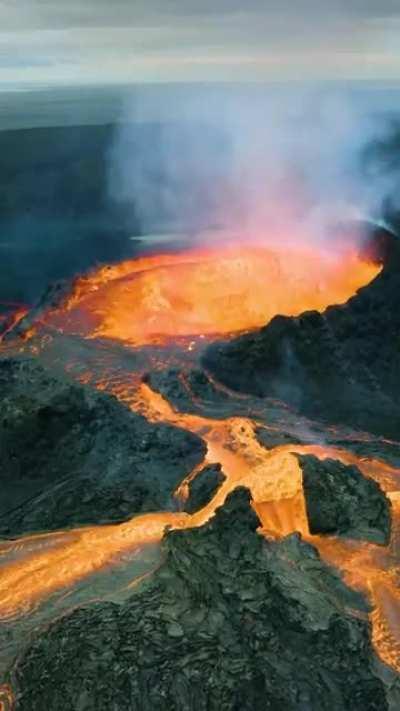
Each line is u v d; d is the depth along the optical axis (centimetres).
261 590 2025
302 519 2761
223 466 3328
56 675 1877
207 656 1853
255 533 2211
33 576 2489
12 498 3372
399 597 2305
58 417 3659
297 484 2825
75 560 2566
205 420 3816
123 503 3170
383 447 3688
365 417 4191
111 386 3997
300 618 1944
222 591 2012
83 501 3197
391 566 2505
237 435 3616
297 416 4062
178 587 2075
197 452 3434
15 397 3778
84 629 1975
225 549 2138
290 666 1847
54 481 3431
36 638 2028
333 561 2495
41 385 3941
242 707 1772
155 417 3756
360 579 2372
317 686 1816
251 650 1872
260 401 4194
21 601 2317
